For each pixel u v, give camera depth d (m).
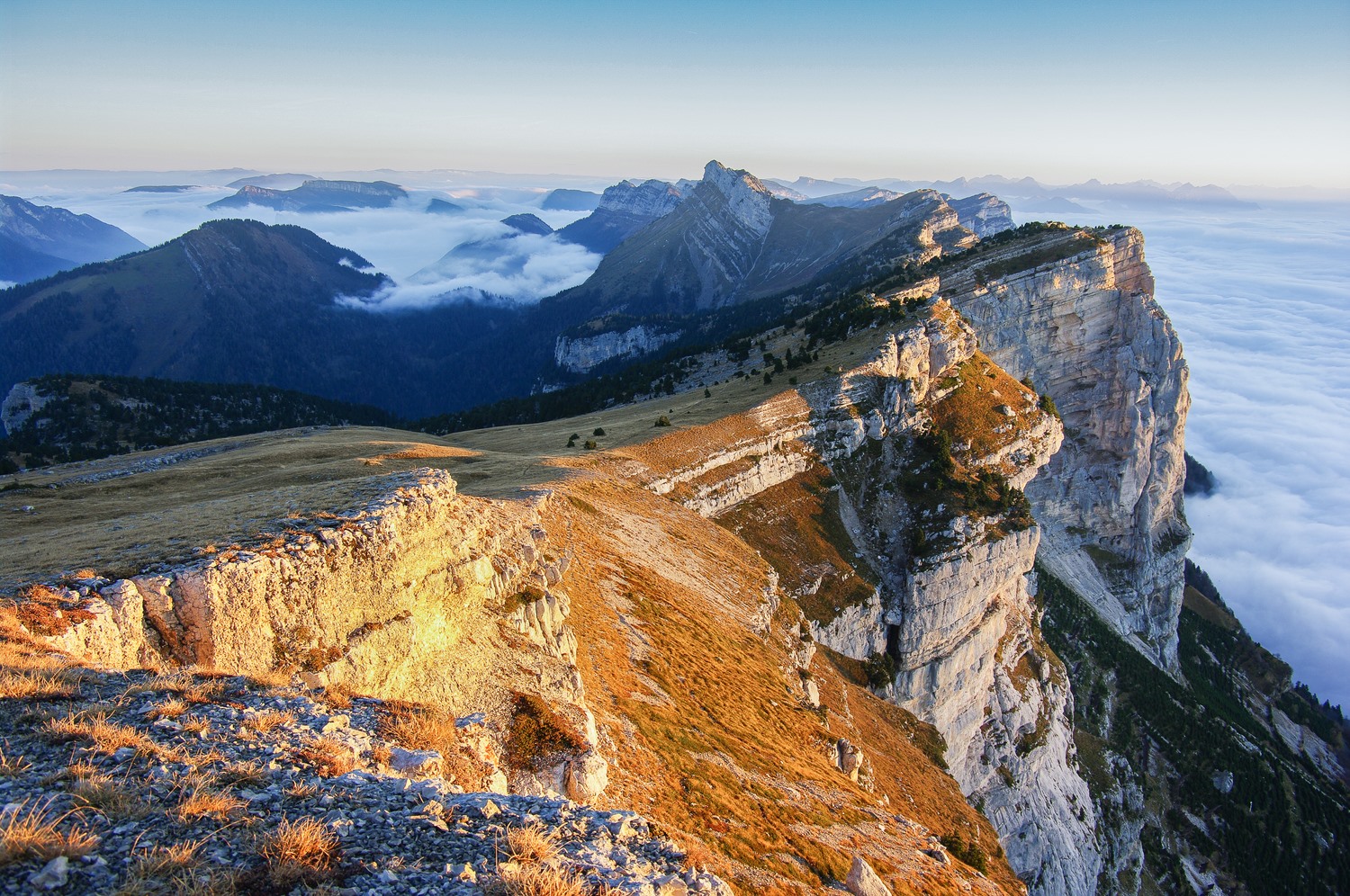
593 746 33.09
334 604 29.53
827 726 60.69
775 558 101.25
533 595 42.12
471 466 82.75
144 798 15.71
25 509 56.62
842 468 121.12
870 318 155.75
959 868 44.59
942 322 142.50
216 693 21.72
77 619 23.62
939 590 107.31
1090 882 116.31
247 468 80.12
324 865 14.52
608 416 143.62
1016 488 130.50
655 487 93.88
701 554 78.00
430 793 17.81
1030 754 117.69
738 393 136.25
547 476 78.06
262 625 27.16
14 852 13.08
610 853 16.97
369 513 32.97
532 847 16.19
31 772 15.91
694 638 58.38
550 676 37.25
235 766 17.58
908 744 83.00
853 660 100.00
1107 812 129.25
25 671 19.97
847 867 36.03
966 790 111.06
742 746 46.12
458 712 31.70
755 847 33.44
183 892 13.19
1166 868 129.00
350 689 26.75
